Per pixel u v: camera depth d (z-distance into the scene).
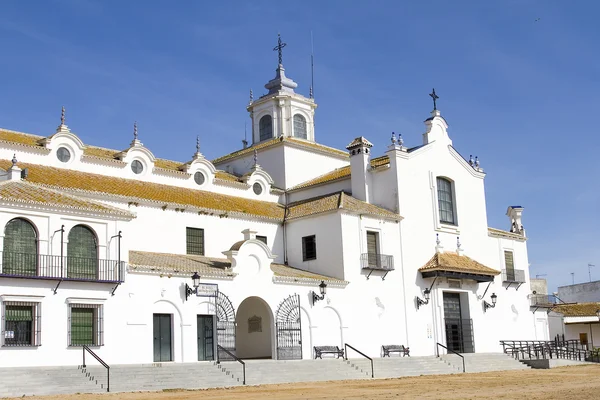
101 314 33.25
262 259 40.69
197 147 50.06
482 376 40.81
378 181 50.69
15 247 31.23
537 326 60.34
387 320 46.78
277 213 49.59
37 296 31.28
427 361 45.41
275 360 38.47
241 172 59.12
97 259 33.53
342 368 39.88
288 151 56.47
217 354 37.31
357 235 46.28
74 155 42.94
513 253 59.88
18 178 34.69
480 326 53.47
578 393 27.67
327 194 52.56
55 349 31.45
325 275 45.75
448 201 54.56
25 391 27.55
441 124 54.81
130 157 45.47
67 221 32.84
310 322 42.34
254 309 44.06
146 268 35.25
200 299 37.28
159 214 42.44
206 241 44.41
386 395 27.88
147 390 30.47
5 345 30.09
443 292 51.53
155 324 35.59
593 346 66.25
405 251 49.16
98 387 29.55
